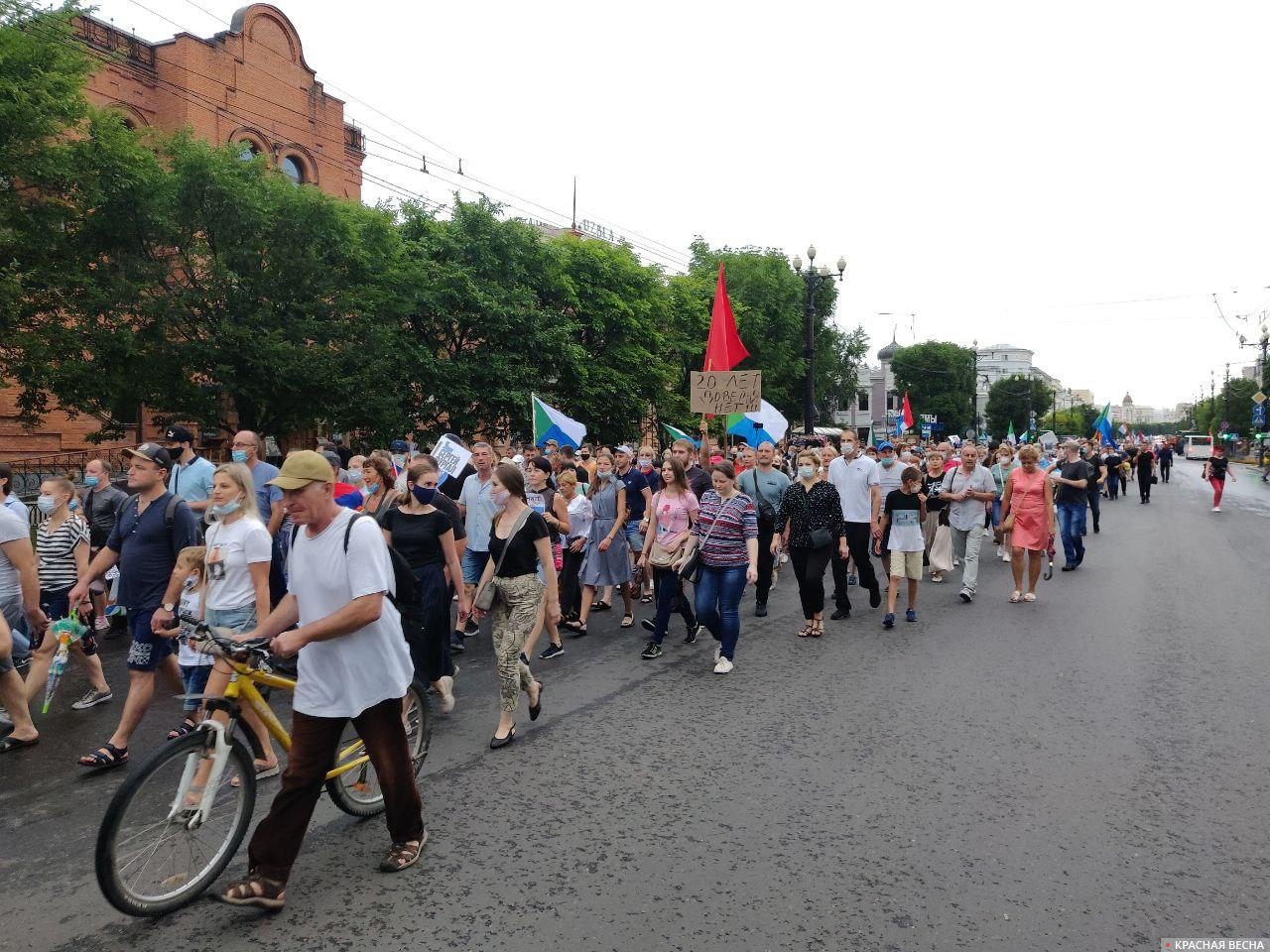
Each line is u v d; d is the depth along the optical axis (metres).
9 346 12.85
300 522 3.47
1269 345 43.50
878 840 3.97
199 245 14.85
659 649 7.44
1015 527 9.81
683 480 7.61
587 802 4.42
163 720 5.87
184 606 4.88
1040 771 4.79
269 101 25.28
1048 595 10.31
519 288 21.36
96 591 8.20
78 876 3.75
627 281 26.12
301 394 15.48
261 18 24.95
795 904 3.42
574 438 13.35
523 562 5.38
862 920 3.30
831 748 5.17
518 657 5.32
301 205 15.30
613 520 8.78
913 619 8.85
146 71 22.47
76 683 6.75
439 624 5.71
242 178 15.05
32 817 4.37
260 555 4.57
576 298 23.31
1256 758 4.95
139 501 5.27
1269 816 4.19
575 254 25.11
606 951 3.12
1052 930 3.23
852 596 10.40
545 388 22.25
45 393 15.10
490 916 3.36
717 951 3.11
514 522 5.41
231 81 24.06
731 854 3.85
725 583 6.85
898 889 3.54
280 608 3.72
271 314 14.95
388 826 3.76
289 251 15.26
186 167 14.36
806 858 3.80
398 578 3.78
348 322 16.06
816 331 42.62
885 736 5.37
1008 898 3.45
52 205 12.86
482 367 20.30
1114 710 5.84
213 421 15.12
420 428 20.77
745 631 8.48
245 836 4.10
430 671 5.72
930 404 73.31
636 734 5.45
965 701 6.08
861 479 9.30
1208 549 14.41
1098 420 32.62
